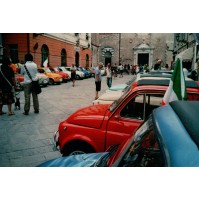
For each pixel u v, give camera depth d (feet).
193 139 3.79
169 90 10.41
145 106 12.17
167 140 4.13
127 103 12.19
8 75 26.00
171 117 5.01
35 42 82.48
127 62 164.86
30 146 17.67
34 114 27.89
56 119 25.79
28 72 26.76
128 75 141.38
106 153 9.18
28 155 16.10
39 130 21.57
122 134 11.98
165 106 6.13
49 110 30.58
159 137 4.51
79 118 12.94
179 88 10.31
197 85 12.71
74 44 113.60
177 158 3.58
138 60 164.45
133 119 12.09
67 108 32.32
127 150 6.96
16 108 30.30
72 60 112.47
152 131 5.50
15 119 25.29
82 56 125.70
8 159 15.40
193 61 59.77
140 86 12.46
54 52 95.50
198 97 11.88
